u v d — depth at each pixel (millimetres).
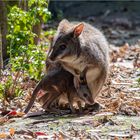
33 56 13883
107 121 11109
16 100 12953
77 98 12172
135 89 13938
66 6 29688
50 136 10328
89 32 12477
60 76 12016
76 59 12062
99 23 27156
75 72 12086
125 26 26578
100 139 10141
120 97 13062
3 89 13086
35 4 15273
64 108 12539
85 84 12188
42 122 11359
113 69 15930
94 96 12430
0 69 14062
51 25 24109
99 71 12297
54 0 29766
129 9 29547
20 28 14789
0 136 10344
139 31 25766
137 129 10633
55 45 12094
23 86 13648
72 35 12094
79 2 30359
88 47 12133
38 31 16453
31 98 12000
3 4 15836
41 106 12484
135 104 12250
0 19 15859
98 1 30672
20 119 11695
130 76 15516
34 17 14703
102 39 12719
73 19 27641
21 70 13891
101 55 12336
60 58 12016
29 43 15438
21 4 16469
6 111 12047
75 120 11359
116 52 19062
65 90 12094
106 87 13961
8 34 15797
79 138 10180
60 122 11266
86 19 27797
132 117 11508
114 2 30656
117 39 23828
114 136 10289
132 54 18547
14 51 14414
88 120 11281
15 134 10523
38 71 13906
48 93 12102
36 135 10406
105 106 12516
